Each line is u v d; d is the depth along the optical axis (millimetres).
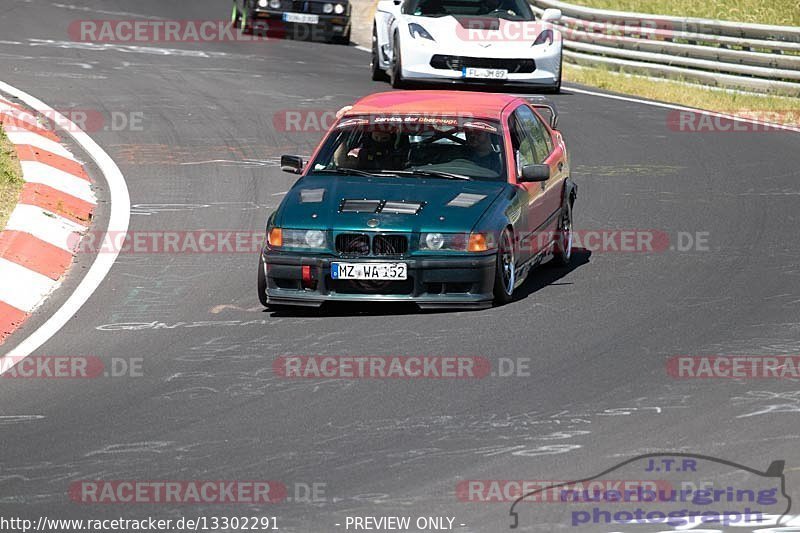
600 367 27031
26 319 31844
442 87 67312
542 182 35656
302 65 74312
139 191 44938
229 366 27641
